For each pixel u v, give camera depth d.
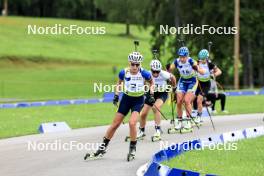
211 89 67.12
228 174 30.31
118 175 31.77
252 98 91.25
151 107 45.47
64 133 50.88
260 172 30.86
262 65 164.62
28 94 149.88
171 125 56.00
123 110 37.88
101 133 50.72
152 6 171.25
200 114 55.56
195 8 162.25
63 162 36.22
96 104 82.94
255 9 158.62
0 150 41.38
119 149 41.47
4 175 32.22
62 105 82.25
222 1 154.38
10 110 75.62
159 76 45.59
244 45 160.50
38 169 33.84
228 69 157.38
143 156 38.38
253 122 59.50
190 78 50.50
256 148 39.72
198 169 31.91
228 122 59.34
